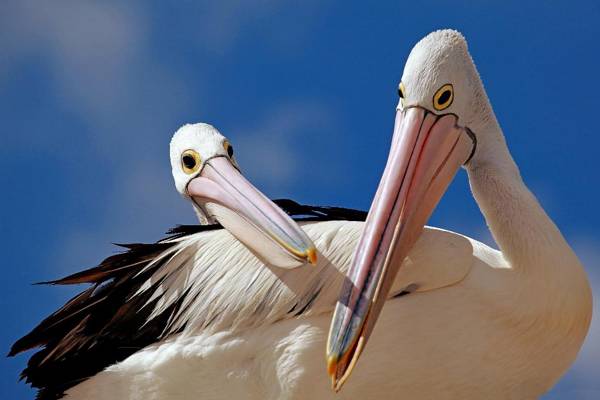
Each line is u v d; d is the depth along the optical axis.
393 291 11.27
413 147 10.95
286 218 11.53
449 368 11.22
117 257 12.06
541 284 11.17
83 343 12.00
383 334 11.16
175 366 11.67
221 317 11.59
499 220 11.41
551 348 11.32
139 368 11.76
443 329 11.20
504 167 11.56
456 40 11.40
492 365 11.27
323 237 11.65
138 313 11.94
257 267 11.67
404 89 11.20
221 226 12.40
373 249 10.29
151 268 12.01
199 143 14.23
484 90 11.56
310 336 11.31
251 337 11.49
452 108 11.23
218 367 11.58
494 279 11.29
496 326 11.23
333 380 9.77
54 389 12.09
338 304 10.02
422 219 10.88
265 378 11.44
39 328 12.06
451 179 11.23
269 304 11.48
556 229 11.40
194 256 12.01
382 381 11.17
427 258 11.27
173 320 11.81
